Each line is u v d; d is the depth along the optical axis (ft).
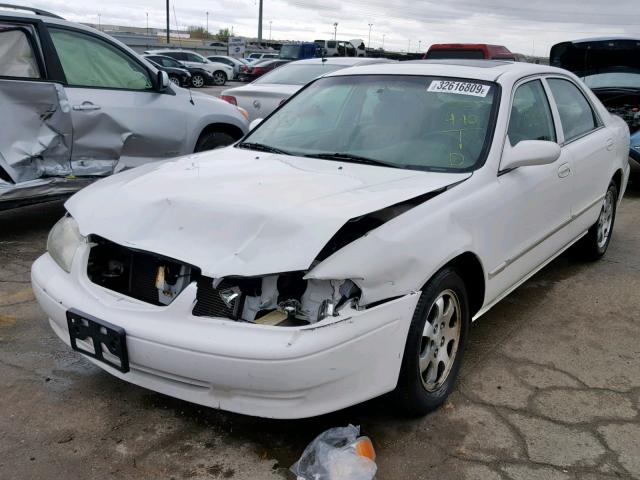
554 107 13.84
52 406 9.70
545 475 8.48
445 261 9.09
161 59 91.35
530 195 11.71
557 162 13.03
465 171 10.58
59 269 9.57
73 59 17.97
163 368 8.09
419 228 8.89
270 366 7.53
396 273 8.38
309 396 7.86
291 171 10.41
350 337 7.85
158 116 19.69
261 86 29.07
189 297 8.02
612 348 12.40
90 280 9.15
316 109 13.14
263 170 10.49
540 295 15.16
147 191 9.43
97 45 18.66
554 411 10.04
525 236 11.85
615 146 16.65
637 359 11.96
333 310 7.89
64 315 9.01
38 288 9.57
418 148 11.22
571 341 12.66
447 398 10.28
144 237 8.64
